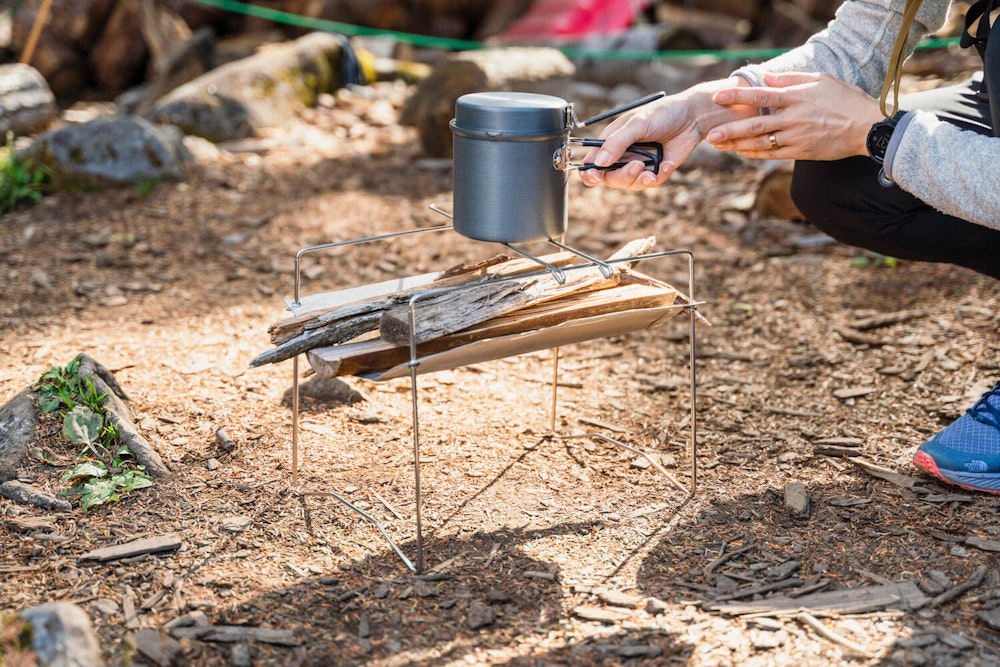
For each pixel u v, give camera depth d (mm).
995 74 2021
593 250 3930
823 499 2254
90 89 7059
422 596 1907
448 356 1835
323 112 5730
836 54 2271
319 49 5891
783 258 3781
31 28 6766
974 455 2215
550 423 2633
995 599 1879
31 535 2084
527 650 1761
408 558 2029
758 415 2688
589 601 1900
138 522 2133
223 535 2094
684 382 2885
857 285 3504
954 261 2412
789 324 3246
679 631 1812
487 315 1918
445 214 2102
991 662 1713
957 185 1908
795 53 2275
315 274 3719
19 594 1892
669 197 4414
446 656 1741
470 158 1888
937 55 5688
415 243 4012
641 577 1978
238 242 4020
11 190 4359
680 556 2049
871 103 2006
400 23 7387
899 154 1944
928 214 2320
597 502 2254
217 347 3051
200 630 1793
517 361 3023
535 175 1882
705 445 2533
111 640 1767
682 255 3830
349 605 1879
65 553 2025
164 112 5219
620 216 4246
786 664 1722
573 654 1751
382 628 1816
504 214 1897
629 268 2232
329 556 2037
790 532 2129
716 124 2033
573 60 6531
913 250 2406
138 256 3865
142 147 4598
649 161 1972
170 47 6648
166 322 3268
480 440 2539
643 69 6438
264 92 5539
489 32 7379
